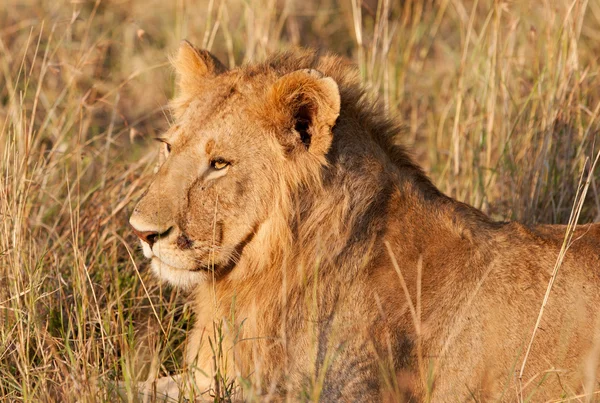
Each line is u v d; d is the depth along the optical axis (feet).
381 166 26.63
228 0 57.93
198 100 26.66
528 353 24.27
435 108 49.98
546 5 42.01
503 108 40.37
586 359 24.70
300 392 24.59
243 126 25.66
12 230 30.96
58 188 36.99
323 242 25.71
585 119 40.63
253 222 25.89
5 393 27.07
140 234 25.54
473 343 25.03
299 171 25.62
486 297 25.40
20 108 34.55
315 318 25.18
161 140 27.17
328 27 61.62
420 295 25.32
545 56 42.47
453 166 41.78
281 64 27.71
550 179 37.83
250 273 26.40
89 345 26.96
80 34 54.54
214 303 27.17
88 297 31.27
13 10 57.57
